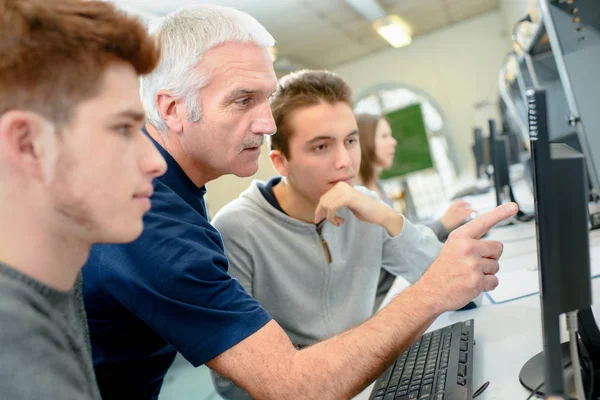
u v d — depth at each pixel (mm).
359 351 743
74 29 441
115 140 472
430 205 8945
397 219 1342
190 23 930
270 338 761
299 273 1321
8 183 446
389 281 1555
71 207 460
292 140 1257
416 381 804
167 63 931
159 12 4809
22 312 435
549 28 1294
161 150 970
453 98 8930
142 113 502
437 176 9039
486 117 7562
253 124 950
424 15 7742
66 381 444
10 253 463
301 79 1272
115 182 473
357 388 738
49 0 445
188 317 772
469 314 1142
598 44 1253
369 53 9156
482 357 869
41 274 480
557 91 1811
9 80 422
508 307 1115
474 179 5211
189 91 925
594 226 1542
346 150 1270
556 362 464
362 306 1404
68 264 501
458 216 1970
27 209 457
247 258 1281
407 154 6637
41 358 430
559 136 1812
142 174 501
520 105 2895
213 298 771
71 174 453
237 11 970
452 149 8969
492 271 811
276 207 1330
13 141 434
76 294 610
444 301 778
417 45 8992
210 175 1020
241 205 1332
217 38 916
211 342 760
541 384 686
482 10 8336
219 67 917
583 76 1271
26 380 415
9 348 415
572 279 486
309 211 1339
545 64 1813
